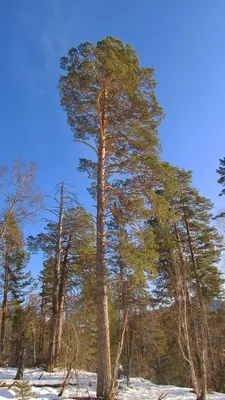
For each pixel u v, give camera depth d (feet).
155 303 70.33
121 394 38.01
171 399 39.19
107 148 44.93
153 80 46.44
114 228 48.06
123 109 45.29
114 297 61.98
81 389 37.29
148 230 39.81
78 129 47.19
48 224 65.92
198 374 58.08
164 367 81.05
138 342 72.95
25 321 87.66
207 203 78.18
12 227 56.85
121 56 44.55
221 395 48.34
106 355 33.37
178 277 50.47
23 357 42.34
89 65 39.42
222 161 71.26
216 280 70.54
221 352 66.74
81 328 47.24
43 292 94.43
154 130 46.06
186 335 43.91
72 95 44.62
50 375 46.47
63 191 64.44
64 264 66.39
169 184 40.81
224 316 74.28
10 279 91.25
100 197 41.52
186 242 75.51
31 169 59.98
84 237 62.75
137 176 41.60
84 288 50.37
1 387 34.35
